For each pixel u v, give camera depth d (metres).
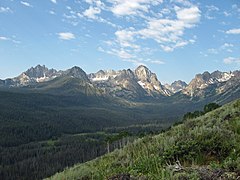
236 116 13.02
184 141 9.92
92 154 157.38
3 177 137.88
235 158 8.06
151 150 10.64
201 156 8.95
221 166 7.27
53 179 13.85
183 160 9.16
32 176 137.75
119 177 7.34
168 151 9.54
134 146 13.23
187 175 6.70
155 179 7.11
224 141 9.45
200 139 9.77
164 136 13.01
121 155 12.61
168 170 7.21
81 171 12.34
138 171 8.70
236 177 6.44
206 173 6.75
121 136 64.88
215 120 13.30
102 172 10.30
